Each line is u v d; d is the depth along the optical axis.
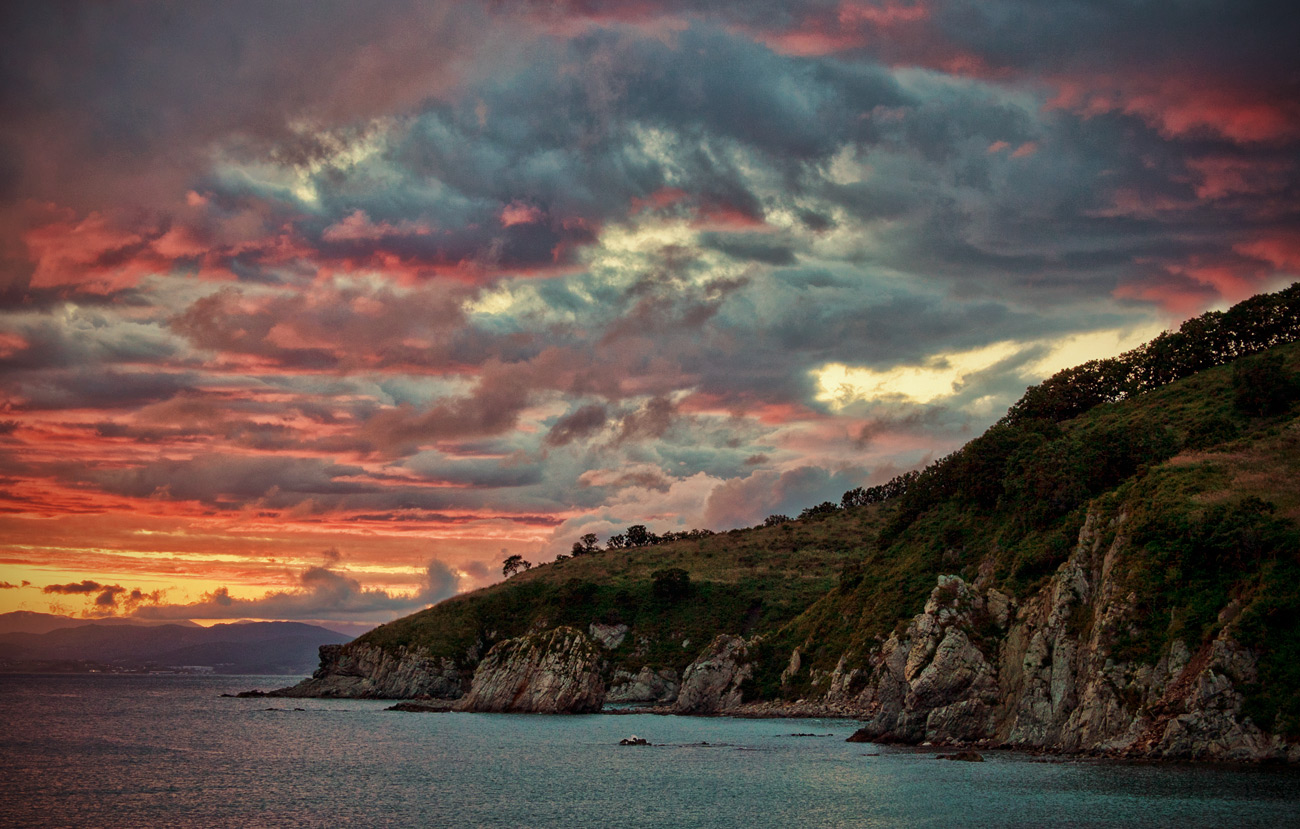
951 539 150.62
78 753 99.81
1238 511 77.31
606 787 71.50
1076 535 119.25
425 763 89.06
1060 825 49.53
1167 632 74.56
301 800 66.44
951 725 92.12
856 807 59.38
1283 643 67.56
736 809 60.75
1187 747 67.62
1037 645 85.94
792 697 153.12
